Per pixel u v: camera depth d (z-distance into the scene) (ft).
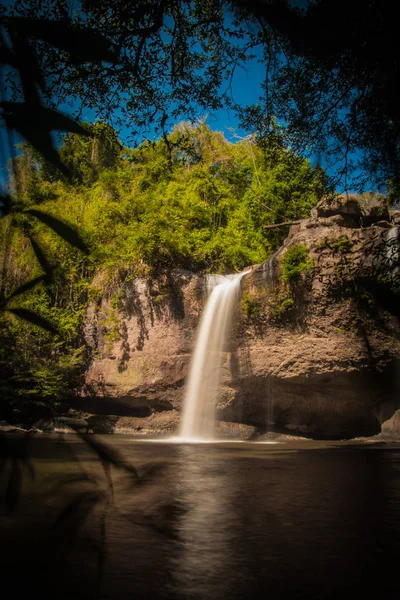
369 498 22.80
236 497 22.63
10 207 2.29
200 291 76.13
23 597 7.13
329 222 64.59
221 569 12.16
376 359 61.36
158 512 17.62
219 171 101.19
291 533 16.16
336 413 67.92
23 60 2.28
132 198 78.89
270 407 70.95
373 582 11.38
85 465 2.51
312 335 64.95
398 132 8.98
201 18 11.25
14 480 2.15
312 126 19.30
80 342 82.12
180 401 74.54
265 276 68.69
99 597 9.18
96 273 82.58
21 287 2.31
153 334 77.71
